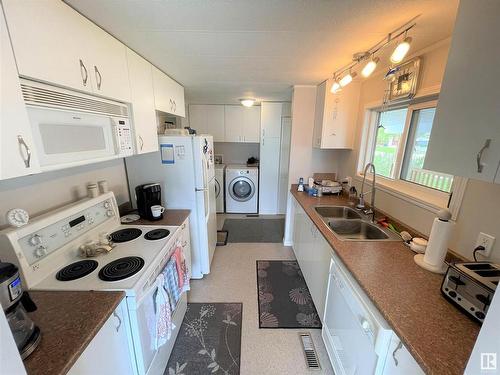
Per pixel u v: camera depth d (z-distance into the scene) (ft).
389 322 2.89
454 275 3.13
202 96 11.66
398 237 5.32
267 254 10.03
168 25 3.94
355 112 8.18
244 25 3.95
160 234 5.39
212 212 9.36
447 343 2.56
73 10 3.33
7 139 2.41
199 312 6.64
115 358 3.32
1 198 3.66
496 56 2.24
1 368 1.60
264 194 14.82
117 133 4.49
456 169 2.76
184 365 5.08
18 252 3.30
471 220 3.92
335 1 3.21
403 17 3.65
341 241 5.05
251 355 5.33
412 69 5.38
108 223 5.40
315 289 6.37
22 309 2.49
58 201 4.70
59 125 3.16
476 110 2.47
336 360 4.56
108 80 4.20
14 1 2.45
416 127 5.90
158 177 7.42
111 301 3.21
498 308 1.62
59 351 2.44
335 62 5.93
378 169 7.62
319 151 9.69
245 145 16.28
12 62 2.45
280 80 8.12
